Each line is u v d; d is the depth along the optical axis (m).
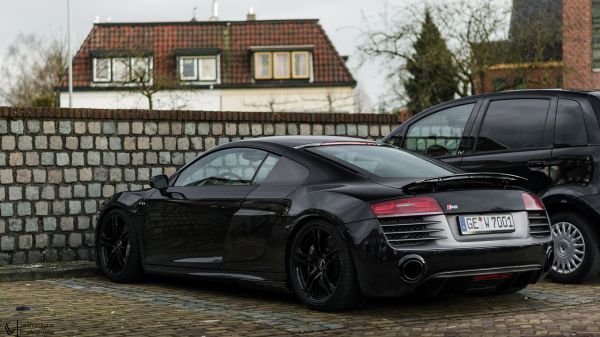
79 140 10.59
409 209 6.48
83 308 7.21
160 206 8.41
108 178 10.80
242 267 7.49
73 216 10.52
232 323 6.40
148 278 9.07
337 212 6.64
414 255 6.39
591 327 6.16
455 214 6.61
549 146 8.64
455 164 9.25
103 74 54.38
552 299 7.54
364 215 6.50
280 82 55.72
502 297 7.63
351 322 6.42
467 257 6.54
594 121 8.41
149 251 8.54
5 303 7.53
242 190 7.63
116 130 10.88
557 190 8.46
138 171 11.03
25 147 10.25
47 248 10.34
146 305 7.37
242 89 55.47
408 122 9.80
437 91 33.94
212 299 7.72
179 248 8.16
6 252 10.09
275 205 7.22
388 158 7.47
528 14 38.69
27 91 63.06
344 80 55.72
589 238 8.37
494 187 6.96
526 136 8.85
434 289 6.56
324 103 55.81
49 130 10.41
